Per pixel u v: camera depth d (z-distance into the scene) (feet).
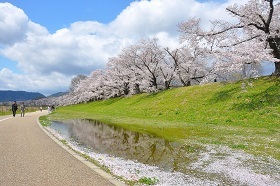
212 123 90.89
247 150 51.13
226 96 112.98
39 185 27.27
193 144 59.67
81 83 372.99
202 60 180.86
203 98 124.47
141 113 140.56
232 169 39.34
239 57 95.71
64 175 30.63
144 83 201.16
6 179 29.17
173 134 75.15
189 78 182.50
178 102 134.62
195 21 110.22
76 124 115.44
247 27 102.99
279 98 91.56
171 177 35.27
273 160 43.75
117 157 49.52
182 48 173.06
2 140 55.77
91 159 38.91
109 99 277.85
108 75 286.87
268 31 98.68
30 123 99.45
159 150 55.72
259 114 86.79
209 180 34.32
